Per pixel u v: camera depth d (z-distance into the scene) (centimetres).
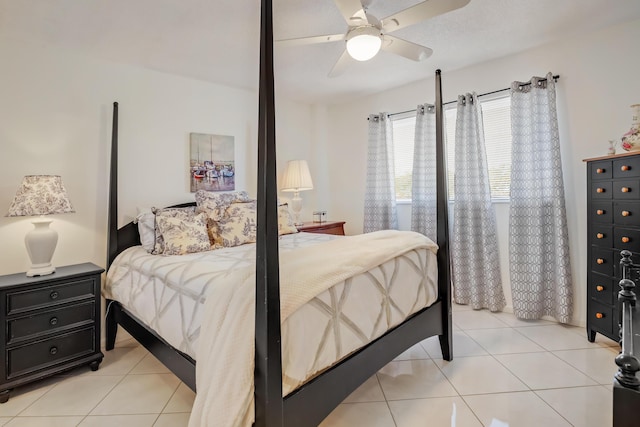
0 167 227
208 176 331
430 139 351
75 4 198
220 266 180
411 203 372
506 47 284
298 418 125
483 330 277
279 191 406
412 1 204
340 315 147
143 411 182
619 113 253
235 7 205
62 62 253
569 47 273
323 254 174
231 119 349
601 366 214
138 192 288
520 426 161
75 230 258
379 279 175
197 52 265
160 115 302
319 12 217
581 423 162
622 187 219
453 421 167
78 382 213
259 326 112
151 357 249
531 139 286
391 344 180
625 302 120
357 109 419
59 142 251
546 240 288
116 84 278
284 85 362
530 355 232
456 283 337
